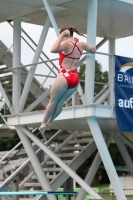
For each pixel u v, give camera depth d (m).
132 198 37.28
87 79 24.91
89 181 30.22
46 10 28.19
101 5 27.75
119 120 24.77
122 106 25.02
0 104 33.56
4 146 64.75
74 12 29.39
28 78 28.53
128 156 31.94
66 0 26.86
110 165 24.75
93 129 24.67
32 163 28.30
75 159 30.55
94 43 25.77
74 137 31.81
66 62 17.05
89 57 24.91
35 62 28.62
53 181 29.70
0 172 31.66
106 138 30.86
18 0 27.19
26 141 28.50
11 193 20.84
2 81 30.47
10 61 31.50
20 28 29.98
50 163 31.11
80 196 28.42
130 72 25.55
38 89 30.81
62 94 17.02
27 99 31.06
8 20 30.86
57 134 31.53
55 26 26.00
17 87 28.50
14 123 28.45
